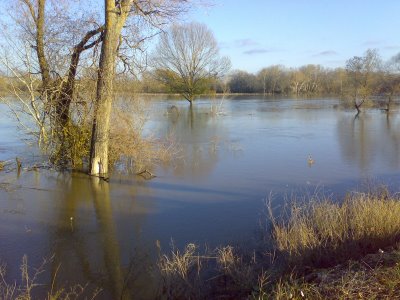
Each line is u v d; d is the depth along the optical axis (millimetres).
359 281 4902
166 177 13438
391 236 6848
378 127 26562
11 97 15789
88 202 10805
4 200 10891
